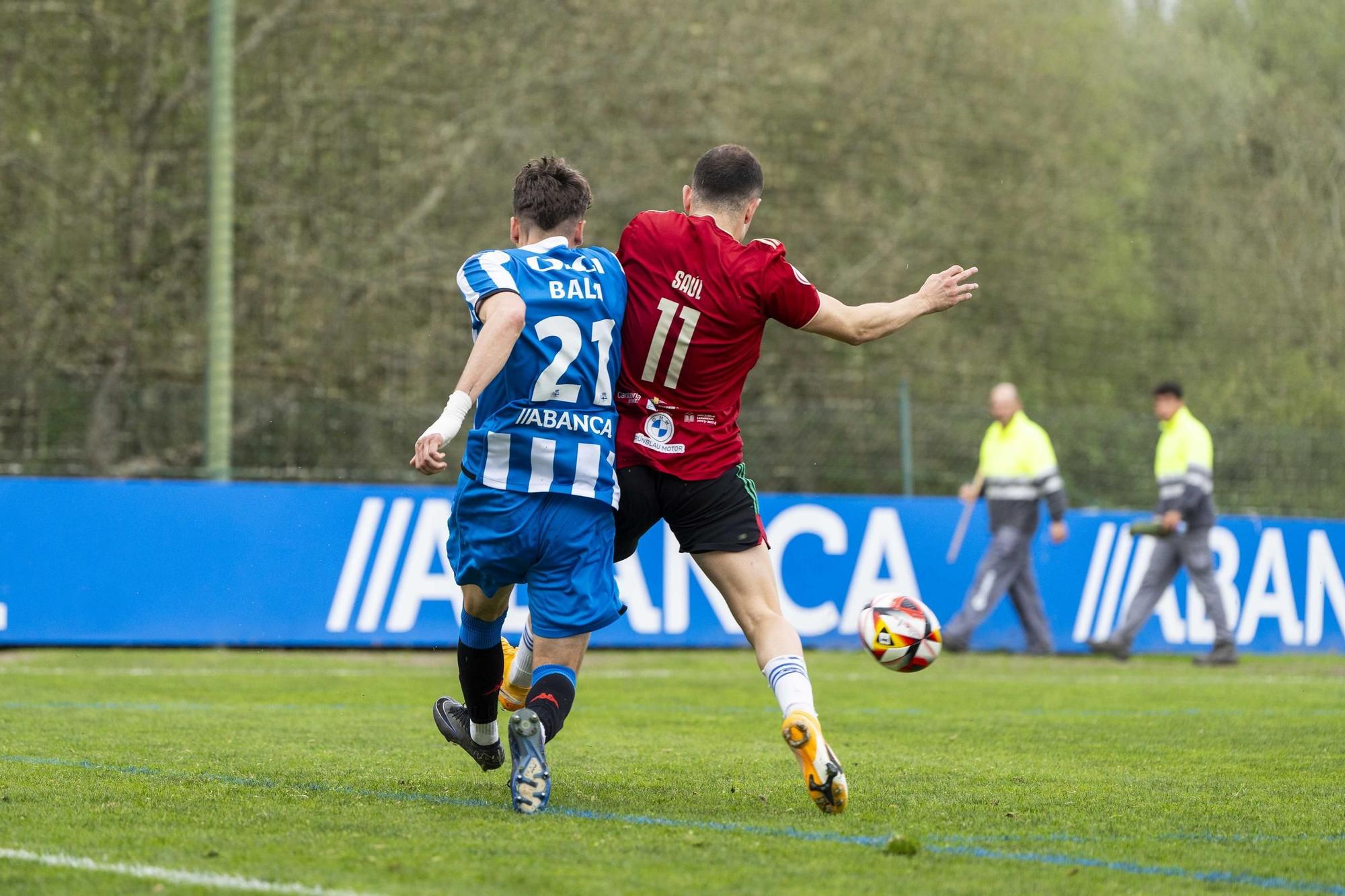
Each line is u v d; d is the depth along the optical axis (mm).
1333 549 54188
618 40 62312
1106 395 69500
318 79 57531
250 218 56219
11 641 39719
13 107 55062
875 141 66688
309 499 42688
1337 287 73312
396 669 37906
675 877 11555
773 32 65000
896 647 15938
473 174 59875
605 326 14953
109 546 40906
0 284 55219
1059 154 70562
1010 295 68625
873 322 15781
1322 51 80125
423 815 14398
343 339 56406
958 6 69250
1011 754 21641
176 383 55188
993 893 11273
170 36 56531
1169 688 35812
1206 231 73000
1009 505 47219
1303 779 18906
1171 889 11680
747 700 30625
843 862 12344
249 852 12297
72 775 17188
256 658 40250
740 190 15961
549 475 14688
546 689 14938
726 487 15398
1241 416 70062
